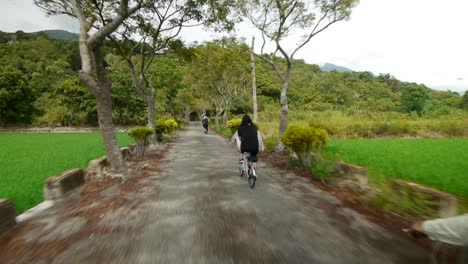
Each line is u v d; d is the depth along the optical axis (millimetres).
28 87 44812
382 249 3410
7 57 82625
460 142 14375
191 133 31391
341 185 6387
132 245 3547
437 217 4043
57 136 26719
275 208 5086
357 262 3094
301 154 8625
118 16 7625
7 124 44125
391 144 13617
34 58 89875
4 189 6395
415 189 4441
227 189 6559
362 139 17016
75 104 43688
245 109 65250
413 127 19094
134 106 43281
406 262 3082
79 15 7488
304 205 5273
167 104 47000
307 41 12195
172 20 13953
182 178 7816
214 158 11805
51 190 5562
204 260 3141
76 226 4238
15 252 3389
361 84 99938
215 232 3967
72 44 102438
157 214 4793
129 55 14781
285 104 12695
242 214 4766
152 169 9234
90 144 17500
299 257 3213
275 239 3713
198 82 33719
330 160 7449
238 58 20312
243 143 6930
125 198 5816
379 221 4395
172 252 3346
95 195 6066
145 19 13727
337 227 4141
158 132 18672
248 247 3477
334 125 19516
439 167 7676
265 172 8617
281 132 12734
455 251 3285
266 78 63062
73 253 3342
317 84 89312
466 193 5234
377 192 5070
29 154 12414
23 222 4434
